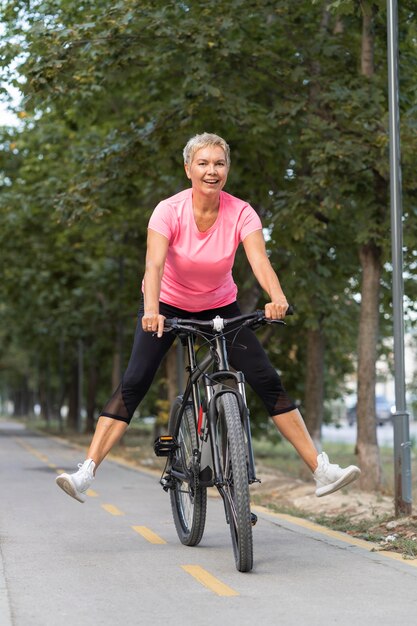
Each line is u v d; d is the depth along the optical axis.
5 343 67.56
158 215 8.05
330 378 36.53
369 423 16.86
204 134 7.96
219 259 8.12
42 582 7.51
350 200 16.75
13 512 12.66
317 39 17.41
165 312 8.45
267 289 7.77
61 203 19.62
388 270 19.83
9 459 27.05
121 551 9.09
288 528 11.05
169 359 31.86
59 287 43.50
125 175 19.23
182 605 6.71
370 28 16.48
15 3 17.55
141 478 19.73
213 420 7.91
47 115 24.20
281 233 17.28
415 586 7.44
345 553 9.05
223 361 8.05
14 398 137.75
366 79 16.36
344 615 6.42
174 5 16.89
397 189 11.91
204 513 8.98
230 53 16.75
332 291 20.78
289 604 6.75
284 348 32.19
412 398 40.56
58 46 16.55
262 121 17.75
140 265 34.50
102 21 16.36
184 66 17.02
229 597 6.98
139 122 20.16
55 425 78.31
